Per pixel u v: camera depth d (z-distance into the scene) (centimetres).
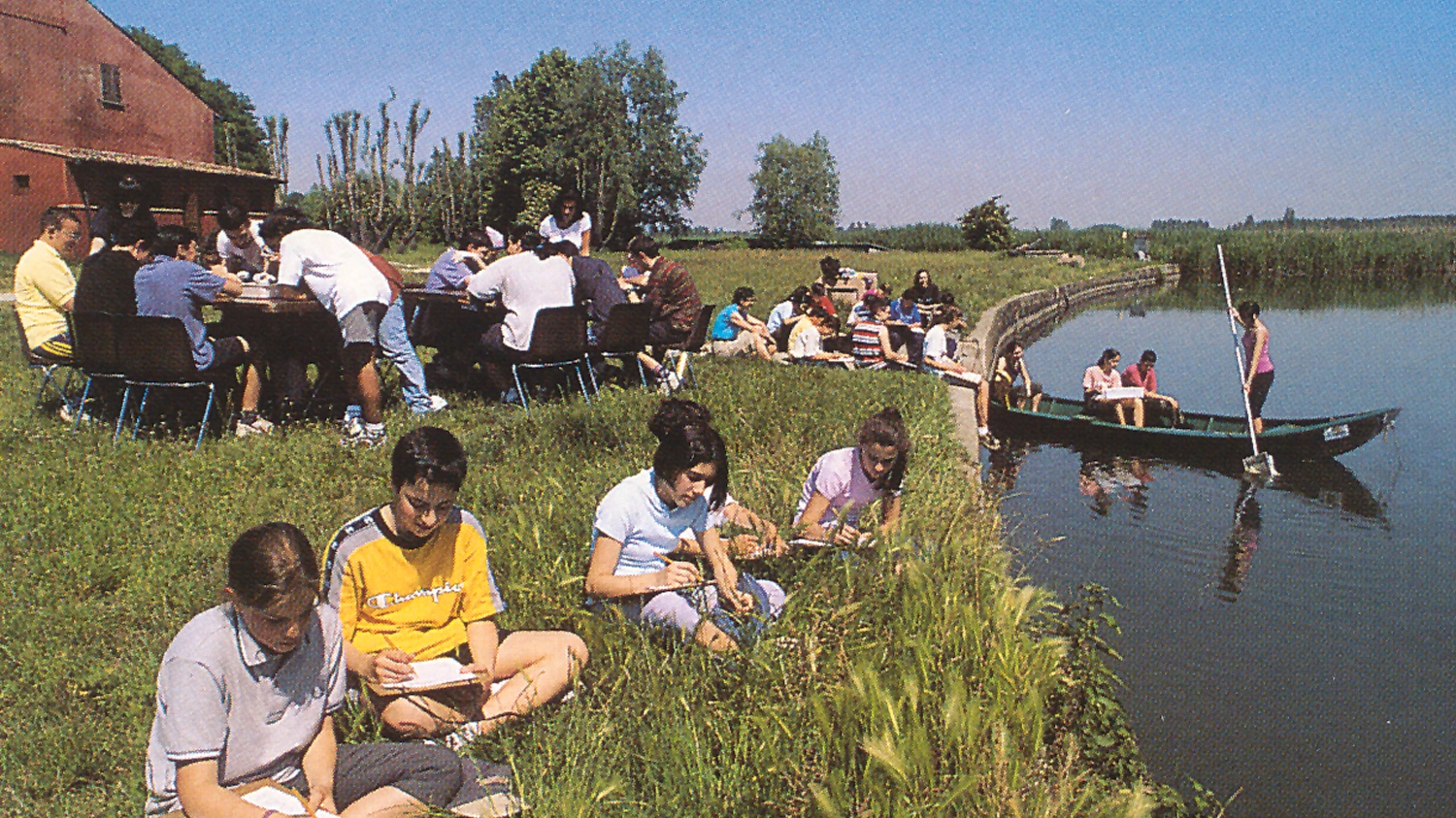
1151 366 1477
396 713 369
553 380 934
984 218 5662
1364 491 1150
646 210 7288
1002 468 1234
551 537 520
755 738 363
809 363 1327
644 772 356
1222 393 1825
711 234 9300
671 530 446
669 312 998
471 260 1052
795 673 395
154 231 776
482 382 972
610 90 6825
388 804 318
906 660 400
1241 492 1142
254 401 788
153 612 478
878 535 477
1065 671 461
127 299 759
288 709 308
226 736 295
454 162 5575
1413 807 516
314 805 302
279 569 280
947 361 1327
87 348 746
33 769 359
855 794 330
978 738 358
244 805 284
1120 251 5475
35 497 610
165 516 597
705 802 331
